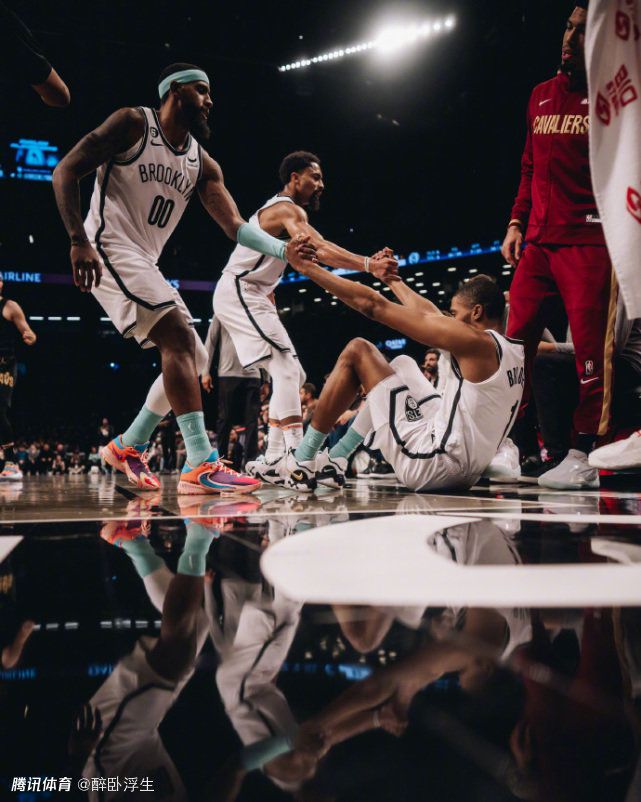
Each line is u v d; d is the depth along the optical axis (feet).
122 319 9.45
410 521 5.10
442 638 1.96
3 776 1.14
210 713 1.42
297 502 7.70
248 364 12.48
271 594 2.63
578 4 10.09
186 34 56.03
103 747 1.25
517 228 12.50
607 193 4.60
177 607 2.47
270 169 66.44
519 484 12.28
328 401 9.45
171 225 10.02
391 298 67.26
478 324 9.52
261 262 12.50
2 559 3.67
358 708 1.42
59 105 9.34
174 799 1.06
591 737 1.26
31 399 84.28
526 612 2.26
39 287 79.36
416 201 62.95
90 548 4.06
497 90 49.11
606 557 3.34
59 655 1.88
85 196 61.00
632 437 9.83
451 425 9.06
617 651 1.81
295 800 1.04
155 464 49.52
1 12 8.34
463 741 1.25
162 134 9.43
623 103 4.53
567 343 13.73
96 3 52.85
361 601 2.45
